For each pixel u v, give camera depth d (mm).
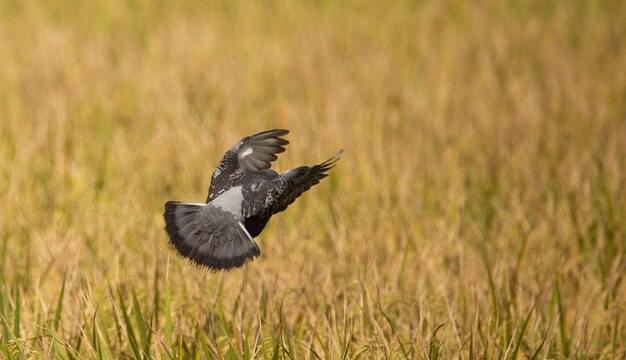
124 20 27312
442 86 20328
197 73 20922
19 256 10961
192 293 9422
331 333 8492
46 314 8883
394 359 8578
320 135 16344
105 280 9703
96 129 16859
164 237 11523
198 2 30172
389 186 14102
